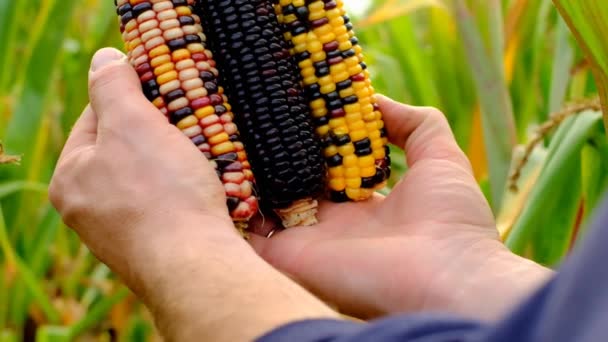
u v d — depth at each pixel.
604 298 0.37
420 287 1.16
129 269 1.05
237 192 1.17
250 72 1.21
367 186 1.32
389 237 1.24
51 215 2.50
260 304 0.83
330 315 0.82
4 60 2.23
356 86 1.30
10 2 2.19
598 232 0.39
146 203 1.05
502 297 1.09
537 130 1.72
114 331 2.94
